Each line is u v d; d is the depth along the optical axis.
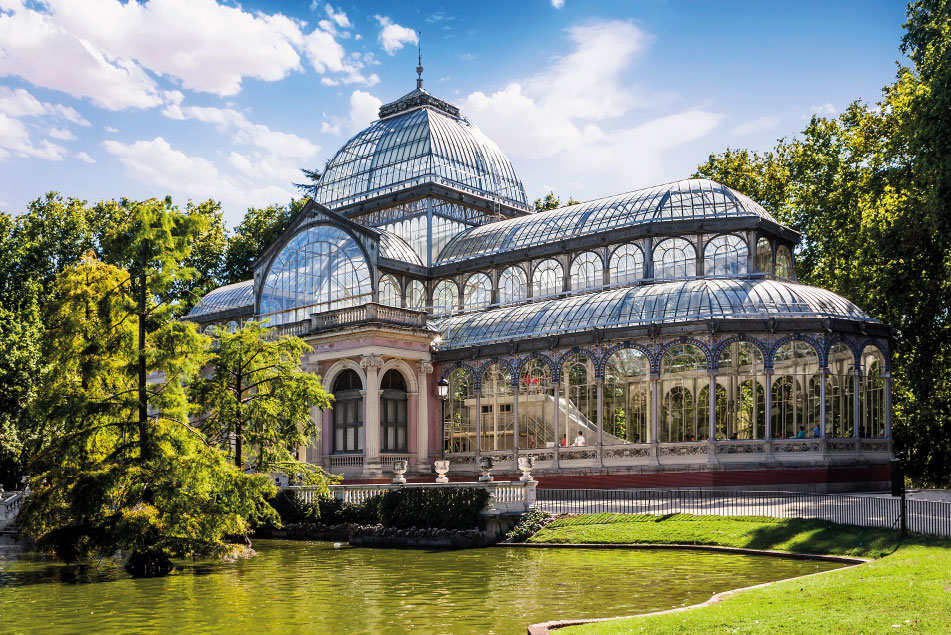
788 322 48.41
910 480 66.88
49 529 34.97
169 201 36.50
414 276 66.62
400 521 41.97
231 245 99.38
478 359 56.44
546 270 63.34
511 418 55.06
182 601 26.20
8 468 64.31
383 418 56.16
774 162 77.31
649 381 49.69
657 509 39.72
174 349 35.41
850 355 50.16
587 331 51.59
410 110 80.31
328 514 44.88
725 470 46.84
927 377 58.06
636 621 18.55
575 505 42.81
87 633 21.81
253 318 68.69
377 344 54.88
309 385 41.59
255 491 36.16
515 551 36.28
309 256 65.19
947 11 46.34
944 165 43.75
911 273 54.94
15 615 24.48
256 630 21.59
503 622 21.52
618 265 59.94
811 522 33.38
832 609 18.45
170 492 33.09
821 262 70.25
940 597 18.78
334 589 27.66
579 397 52.75
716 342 48.34
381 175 75.75
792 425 49.81
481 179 76.44
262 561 35.50
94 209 91.25
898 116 58.59
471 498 40.22
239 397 41.50
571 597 24.58
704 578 26.81
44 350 36.72
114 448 35.28
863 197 63.50
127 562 33.78
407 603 24.69
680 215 58.94
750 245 57.00
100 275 37.16
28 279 78.56
